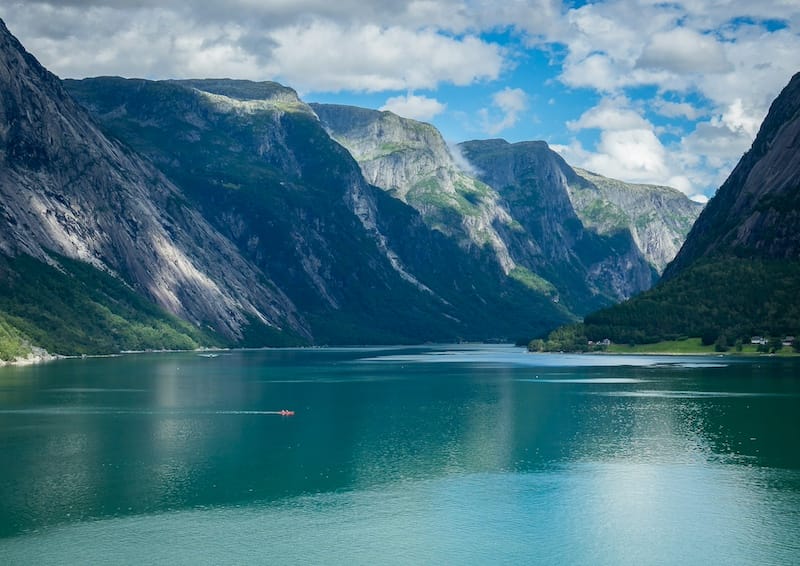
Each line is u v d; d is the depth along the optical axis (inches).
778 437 5767.7
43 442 5590.6
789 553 3543.3
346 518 3988.7
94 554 3526.1
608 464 5004.9
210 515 4015.8
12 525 3858.3
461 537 3737.7
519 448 5467.5
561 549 3597.4
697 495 4345.5
